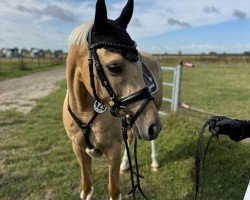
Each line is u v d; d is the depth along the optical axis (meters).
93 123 2.71
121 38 2.10
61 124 7.08
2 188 4.00
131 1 2.27
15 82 17.36
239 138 1.98
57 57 53.50
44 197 3.79
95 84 2.21
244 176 4.14
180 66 6.48
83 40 2.34
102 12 2.10
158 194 3.81
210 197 3.74
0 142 5.79
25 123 7.24
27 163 4.77
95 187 3.97
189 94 11.88
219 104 9.62
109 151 2.88
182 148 4.95
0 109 8.92
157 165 4.41
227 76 20.70
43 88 14.48
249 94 11.85
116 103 2.12
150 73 3.77
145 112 2.08
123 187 3.97
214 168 4.36
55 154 5.12
